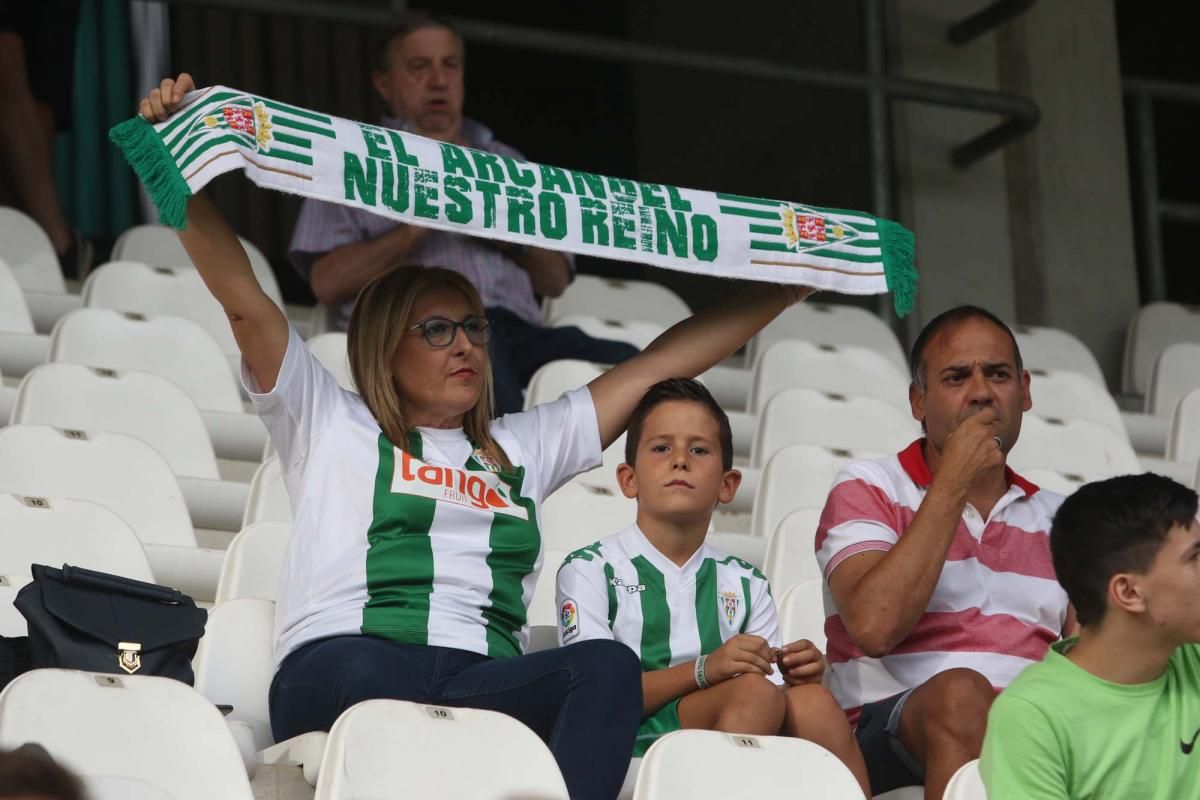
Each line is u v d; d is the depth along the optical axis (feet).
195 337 61.77
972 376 41.81
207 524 53.88
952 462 39.73
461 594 37.96
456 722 32.19
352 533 37.93
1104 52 96.32
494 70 118.52
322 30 97.86
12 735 29.45
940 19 94.22
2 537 42.19
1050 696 32.14
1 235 70.03
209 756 31.04
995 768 32.14
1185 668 33.06
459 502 38.73
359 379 39.65
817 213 42.60
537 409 41.86
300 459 38.88
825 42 97.50
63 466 48.88
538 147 118.62
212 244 38.11
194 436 56.03
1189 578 32.14
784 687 39.04
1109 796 32.04
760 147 102.32
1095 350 93.09
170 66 93.71
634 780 36.63
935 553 39.11
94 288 66.33
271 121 37.09
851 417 65.10
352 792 30.73
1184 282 121.08
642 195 40.88
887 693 40.47
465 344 39.70
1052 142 94.32
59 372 54.65
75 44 78.74
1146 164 95.45
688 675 37.86
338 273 65.05
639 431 41.98
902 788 38.45
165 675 34.73
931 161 92.32
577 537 53.21
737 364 82.58
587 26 118.52
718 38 107.04
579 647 35.27
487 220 39.01
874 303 88.69
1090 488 33.45
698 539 41.86
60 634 34.19
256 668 38.93
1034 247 92.89
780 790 33.96
